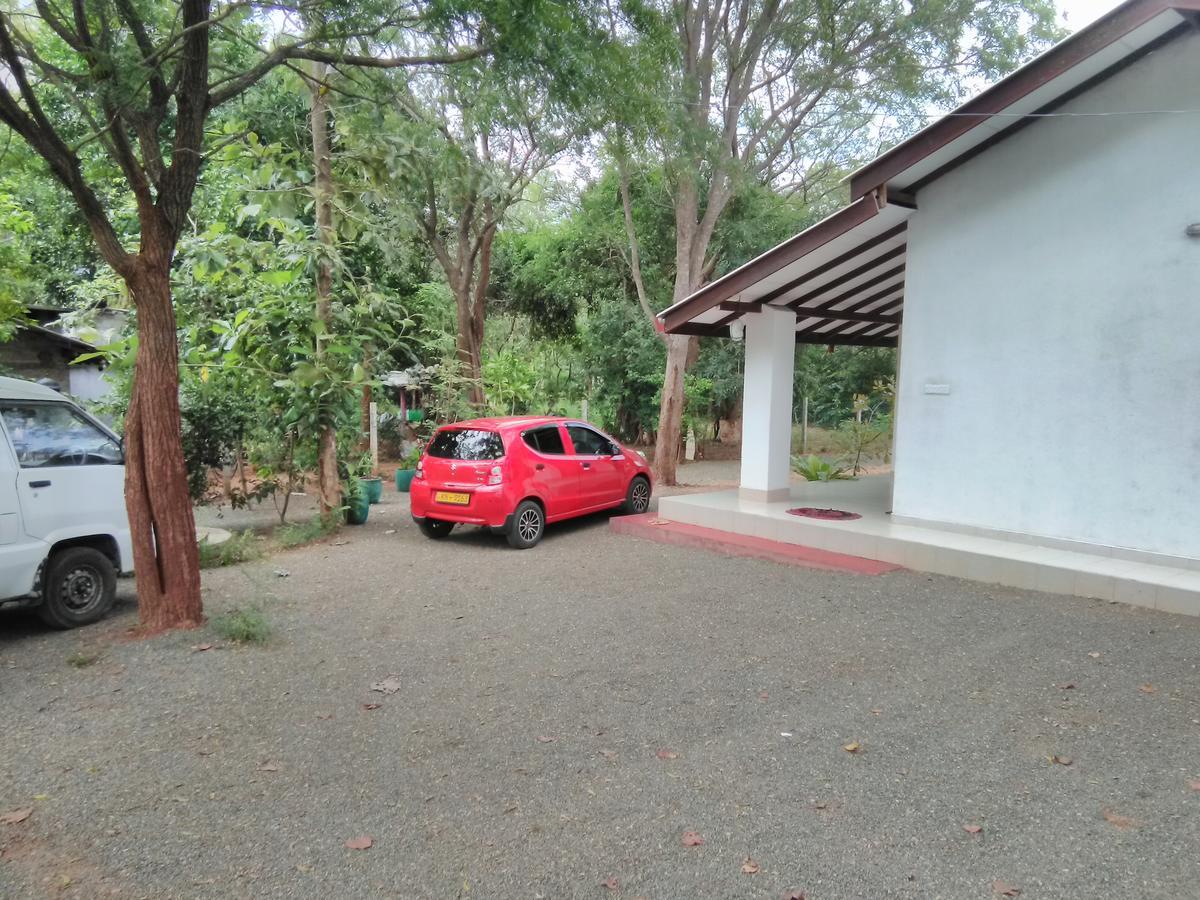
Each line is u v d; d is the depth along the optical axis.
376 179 9.78
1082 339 6.74
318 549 9.04
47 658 5.18
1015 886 2.69
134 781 3.49
